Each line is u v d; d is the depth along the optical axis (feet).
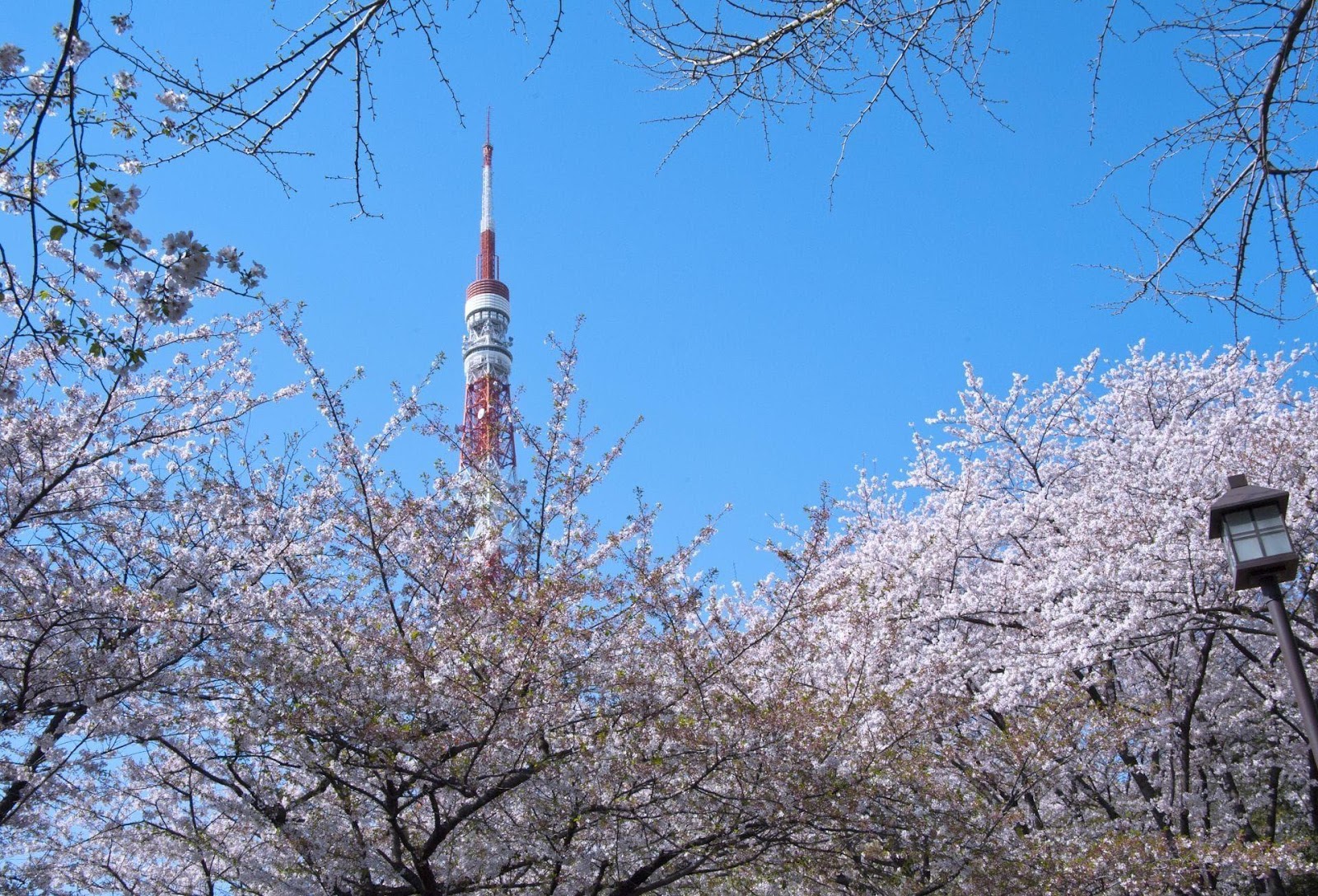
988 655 42.93
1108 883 31.58
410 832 29.50
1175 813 37.01
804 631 32.53
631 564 30.99
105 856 30.07
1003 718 40.09
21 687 26.45
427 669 27.50
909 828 29.12
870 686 33.32
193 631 26.17
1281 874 37.83
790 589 34.01
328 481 31.37
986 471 52.60
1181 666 41.11
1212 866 32.99
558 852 26.91
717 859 29.09
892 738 33.06
